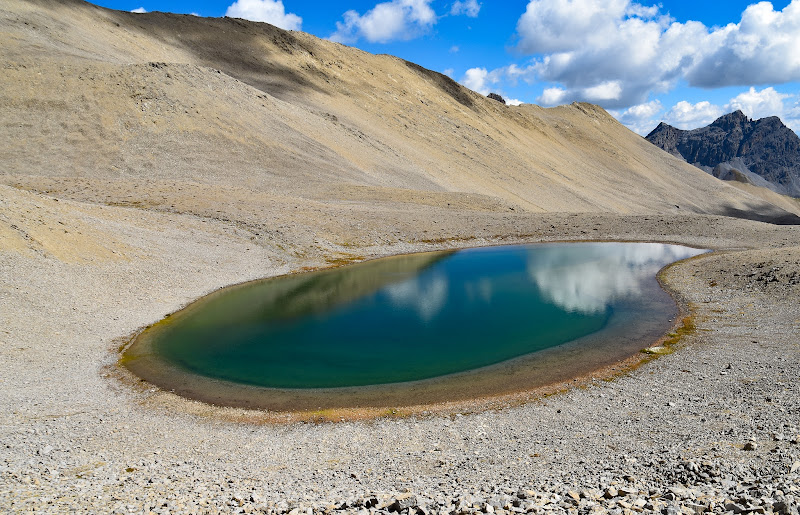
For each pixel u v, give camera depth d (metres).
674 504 8.48
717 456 11.43
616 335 26.56
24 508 9.21
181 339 26.44
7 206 31.52
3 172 60.00
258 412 18.55
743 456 11.23
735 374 19.25
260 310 32.03
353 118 116.88
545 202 110.38
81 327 25.06
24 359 20.75
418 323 29.56
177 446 15.35
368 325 29.23
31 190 51.59
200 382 21.28
